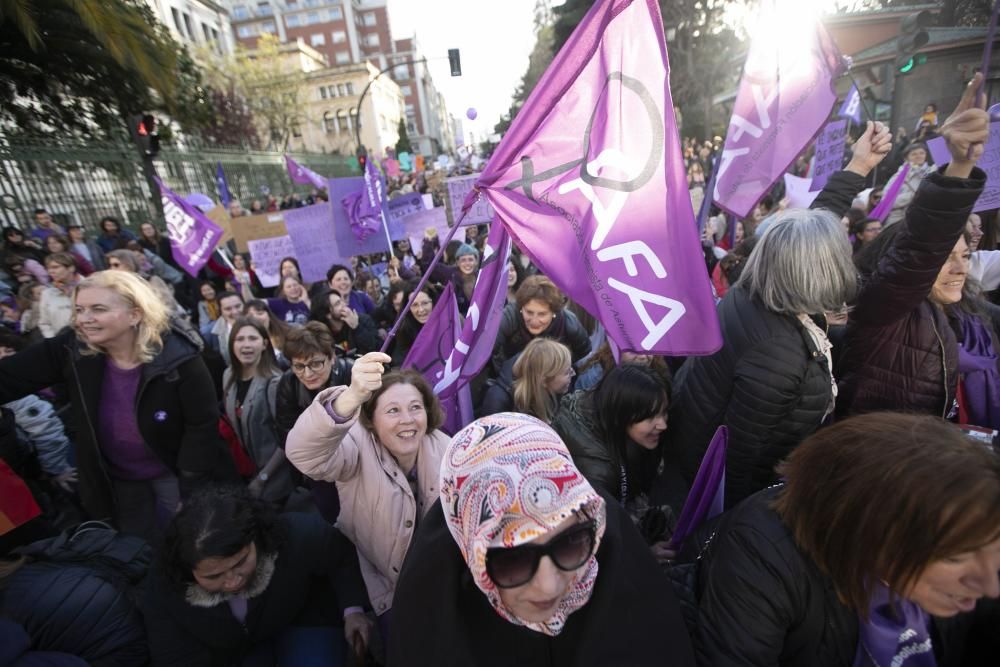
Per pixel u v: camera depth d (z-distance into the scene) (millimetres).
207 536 1481
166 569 1536
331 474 1695
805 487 989
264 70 28062
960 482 789
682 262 1629
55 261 4270
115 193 10062
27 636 1358
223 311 4148
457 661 1002
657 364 2223
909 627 1023
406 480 1852
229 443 2848
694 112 21609
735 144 2760
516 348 3508
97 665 1474
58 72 9555
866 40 10125
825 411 1730
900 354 1717
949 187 1371
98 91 10305
